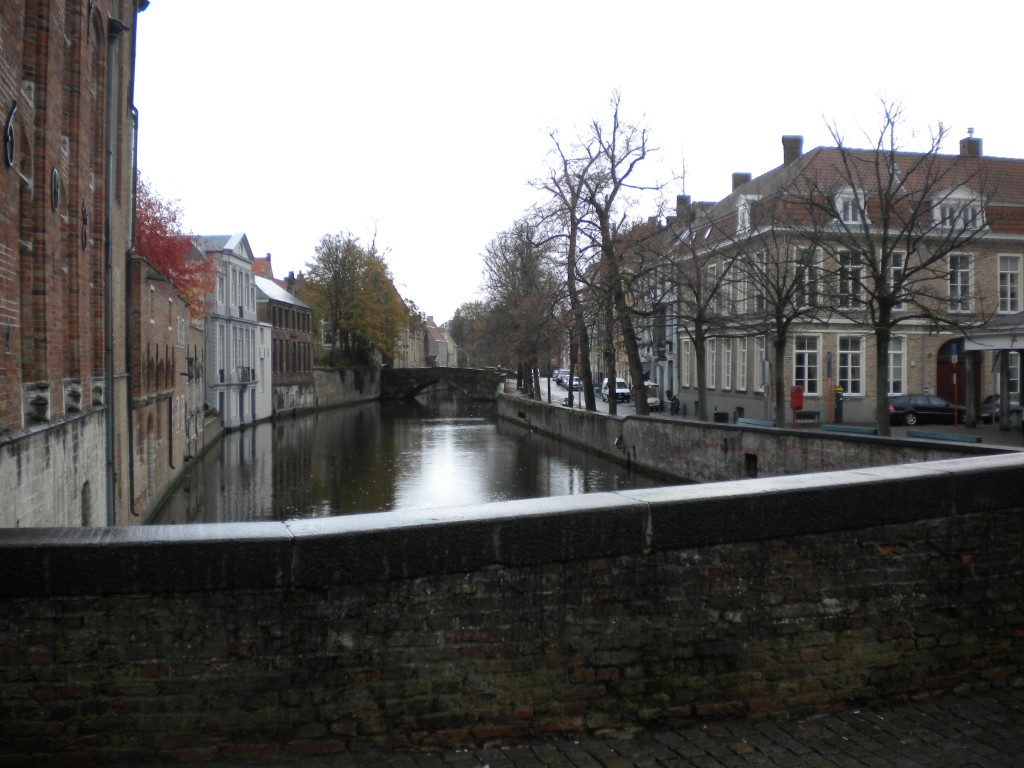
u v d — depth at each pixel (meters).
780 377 23.19
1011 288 38.00
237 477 30.78
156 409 22.95
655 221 30.33
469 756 4.24
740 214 30.23
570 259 31.58
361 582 4.19
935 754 4.37
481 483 28.88
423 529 4.25
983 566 5.16
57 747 3.97
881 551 4.95
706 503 4.60
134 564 4.00
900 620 4.98
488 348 56.69
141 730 4.03
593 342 37.69
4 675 3.94
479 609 4.34
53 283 10.64
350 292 80.69
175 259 40.88
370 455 38.22
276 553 4.09
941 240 24.09
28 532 4.13
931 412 35.28
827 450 17.30
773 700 4.73
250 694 4.11
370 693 4.23
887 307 19.95
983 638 5.15
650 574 4.55
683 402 48.88
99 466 14.38
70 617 3.98
